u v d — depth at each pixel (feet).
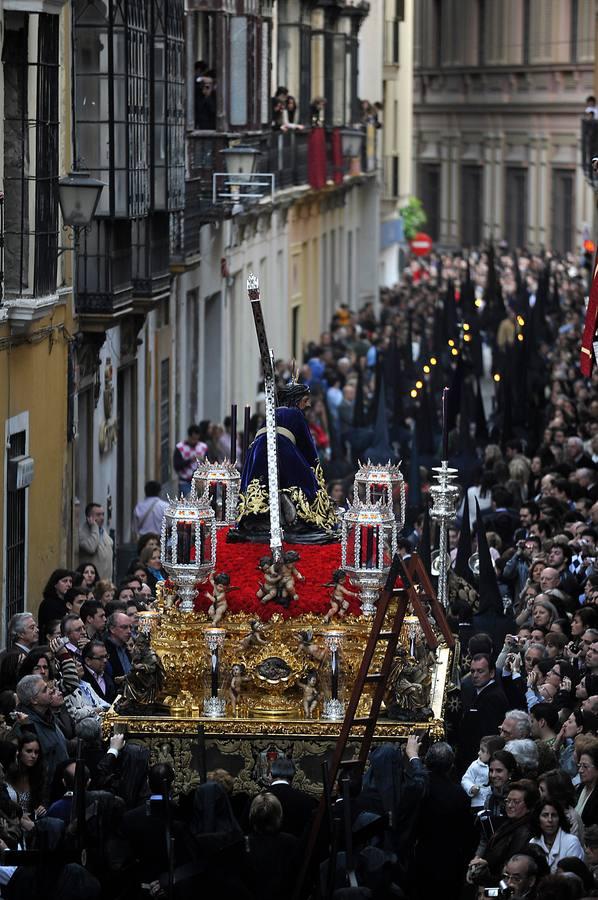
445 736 107.04
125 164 208.03
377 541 105.60
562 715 115.85
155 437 261.44
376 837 97.30
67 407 195.83
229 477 119.75
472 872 92.79
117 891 94.53
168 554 107.14
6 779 104.94
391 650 97.35
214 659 104.37
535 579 147.54
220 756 103.40
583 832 96.53
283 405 114.93
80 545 194.49
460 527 159.43
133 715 104.88
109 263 204.85
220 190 294.87
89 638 132.57
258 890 93.97
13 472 169.68
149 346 254.68
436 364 269.23
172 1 236.43
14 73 172.04
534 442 233.55
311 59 389.80
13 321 169.07
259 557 109.09
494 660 133.08
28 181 172.04
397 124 568.82
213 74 293.64
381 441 215.72
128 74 208.44
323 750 103.09
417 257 592.60
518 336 279.28
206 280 300.40
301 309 412.36
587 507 177.27
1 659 120.26
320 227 436.35
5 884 91.76
